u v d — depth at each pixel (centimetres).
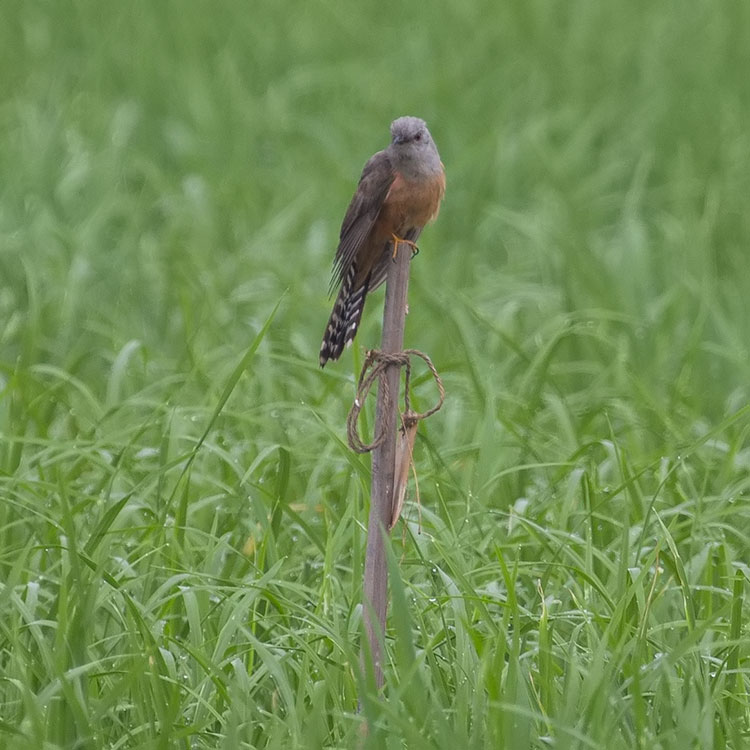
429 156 1013
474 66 2758
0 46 2928
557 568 1015
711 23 2945
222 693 844
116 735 862
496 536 1058
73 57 2923
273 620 946
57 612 923
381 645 810
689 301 1742
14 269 1825
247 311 1716
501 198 2189
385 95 2591
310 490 1129
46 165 2200
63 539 1039
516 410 1329
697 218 2117
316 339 1642
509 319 1636
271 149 2452
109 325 1688
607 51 2855
